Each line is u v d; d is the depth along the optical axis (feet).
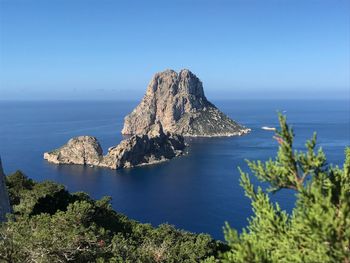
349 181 41.22
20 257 68.39
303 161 38.52
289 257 35.35
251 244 34.91
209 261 76.02
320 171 39.42
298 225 35.50
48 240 70.74
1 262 67.41
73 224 88.74
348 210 33.32
